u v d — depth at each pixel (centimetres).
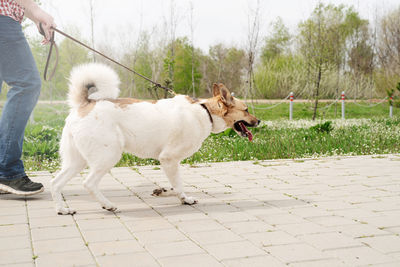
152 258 277
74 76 389
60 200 390
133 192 496
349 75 2873
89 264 265
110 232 336
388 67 2902
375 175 602
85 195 475
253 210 411
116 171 638
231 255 281
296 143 925
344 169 654
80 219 375
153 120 398
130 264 265
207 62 3384
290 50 3266
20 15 442
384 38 2953
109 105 388
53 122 1348
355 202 443
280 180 571
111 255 282
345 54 3053
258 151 854
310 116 1880
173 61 1527
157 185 537
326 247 300
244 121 443
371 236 327
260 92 2800
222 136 1006
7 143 442
